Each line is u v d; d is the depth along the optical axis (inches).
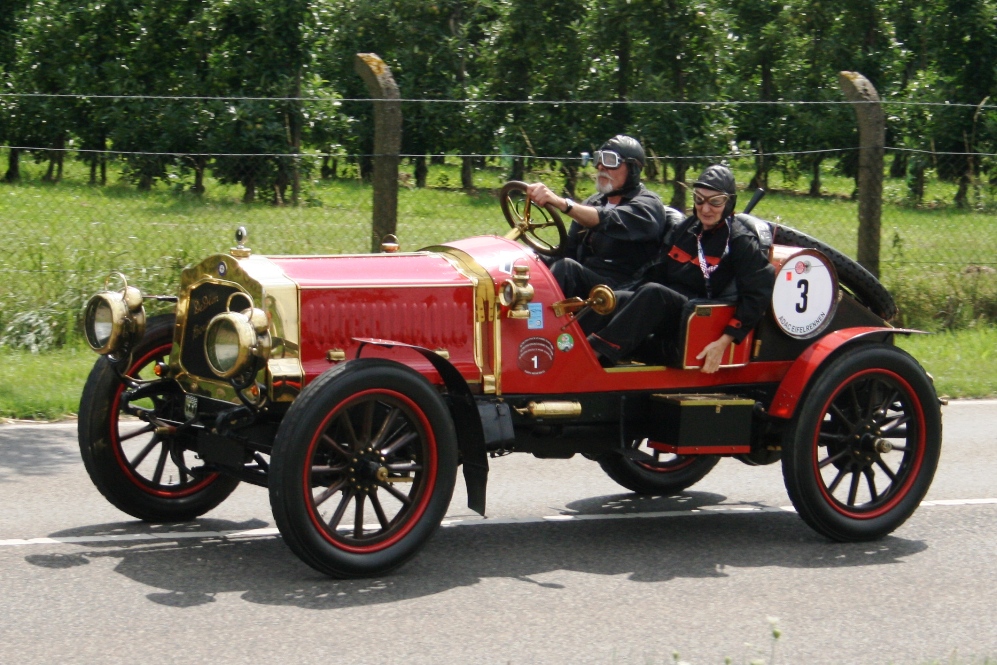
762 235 224.1
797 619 184.1
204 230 462.6
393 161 372.2
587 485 270.5
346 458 191.6
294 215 484.1
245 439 198.5
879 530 225.3
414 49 1143.6
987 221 532.4
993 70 1007.0
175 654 163.2
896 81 1104.2
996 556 220.5
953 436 326.3
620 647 170.1
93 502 242.5
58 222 485.1
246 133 881.5
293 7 902.4
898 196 575.8
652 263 232.8
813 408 217.8
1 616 176.6
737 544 225.8
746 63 1090.7
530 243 243.8
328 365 199.8
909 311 459.2
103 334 212.5
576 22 936.9
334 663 161.3
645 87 884.6
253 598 186.7
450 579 199.2
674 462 264.5
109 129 929.5
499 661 163.6
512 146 922.1
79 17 944.9
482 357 210.8
